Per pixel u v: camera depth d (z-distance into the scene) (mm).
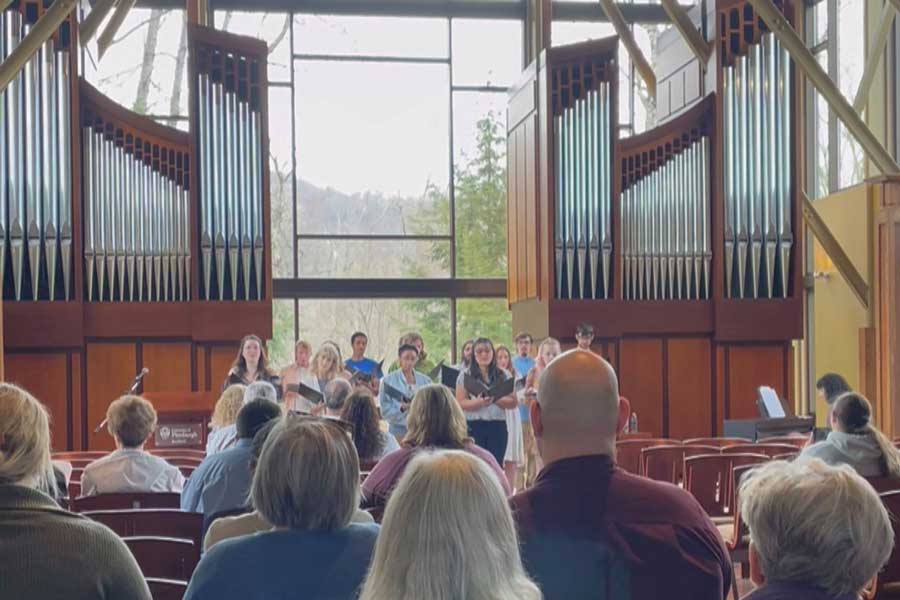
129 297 9766
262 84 9938
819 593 1825
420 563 1554
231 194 9883
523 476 9406
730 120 10164
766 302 10180
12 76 8664
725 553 2367
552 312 10117
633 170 10305
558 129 10289
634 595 2250
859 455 4391
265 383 5664
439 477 1608
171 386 9766
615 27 11680
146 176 9766
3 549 1992
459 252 12914
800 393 12469
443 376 8172
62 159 9422
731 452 6062
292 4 12758
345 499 2264
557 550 2258
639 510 2297
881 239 9930
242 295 9938
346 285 12664
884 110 11055
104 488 4531
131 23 12609
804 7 12703
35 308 9352
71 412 9531
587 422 2352
